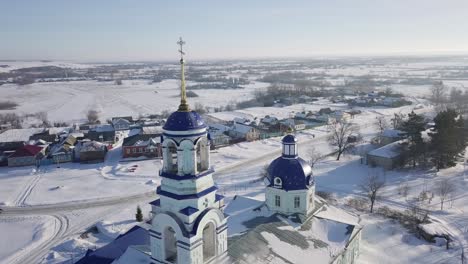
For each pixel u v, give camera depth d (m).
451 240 67.88
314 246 48.94
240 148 141.38
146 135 141.00
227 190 96.00
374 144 133.00
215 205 37.34
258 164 120.69
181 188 34.88
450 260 61.38
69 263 62.53
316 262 45.34
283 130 164.00
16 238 74.06
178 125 34.22
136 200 92.62
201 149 36.41
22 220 82.19
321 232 53.53
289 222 54.06
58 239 73.06
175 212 35.41
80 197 95.19
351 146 128.75
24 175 114.62
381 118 175.12
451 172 103.50
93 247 68.06
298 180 56.00
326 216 58.81
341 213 62.47
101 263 48.66
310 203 57.44
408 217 77.06
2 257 66.50
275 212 57.28
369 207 82.31
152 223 37.25
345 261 53.19
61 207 89.31
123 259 45.00
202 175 35.53
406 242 66.88
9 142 144.38
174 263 36.66
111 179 108.62
